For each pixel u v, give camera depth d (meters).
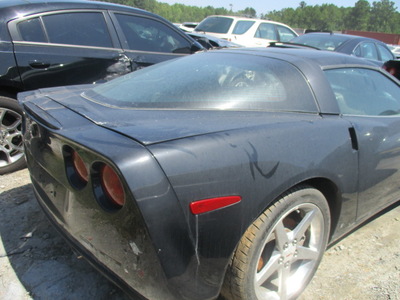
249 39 9.63
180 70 2.29
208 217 1.47
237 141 1.62
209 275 1.54
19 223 2.67
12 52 3.32
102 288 2.08
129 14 4.16
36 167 2.00
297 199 1.78
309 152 1.80
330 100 2.15
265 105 1.97
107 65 3.88
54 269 2.21
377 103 2.54
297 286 2.00
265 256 1.83
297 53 2.41
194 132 1.60
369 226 2.84
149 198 1.37
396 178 2.49
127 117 1.77
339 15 120.62
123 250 1.49
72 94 2.30
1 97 3.33
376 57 7.62
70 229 1.75
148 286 1.48
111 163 1.38
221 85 2.03
